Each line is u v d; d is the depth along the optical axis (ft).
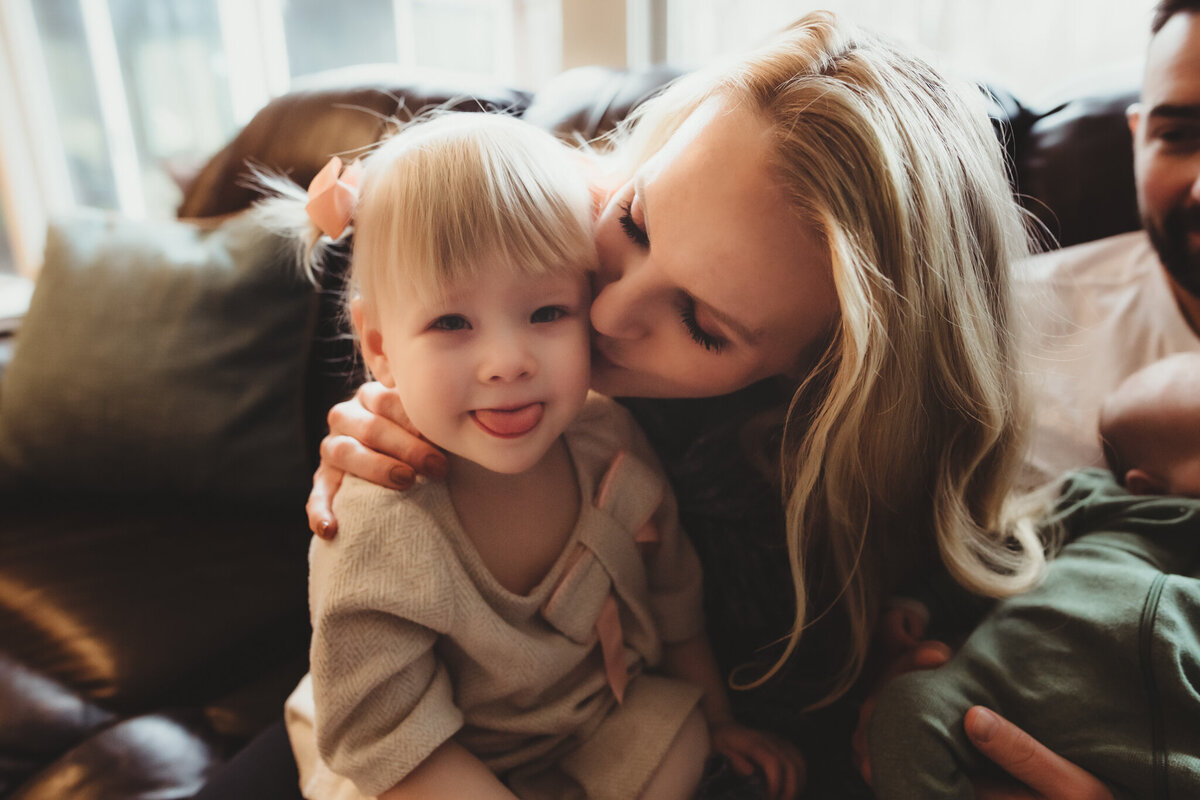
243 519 3.49
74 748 2.47
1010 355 1.89
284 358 3.36
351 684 1.58
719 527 2.22
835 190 1.47
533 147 1.61
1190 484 2.05
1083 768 1.63
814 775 2.09
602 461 1.95
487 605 1.69
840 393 1.59
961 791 1.63
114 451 3.36
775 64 1.59
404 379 1.53
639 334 1.64
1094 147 2.64
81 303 3.42
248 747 2.26
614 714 1.93
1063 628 1.77
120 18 6.88
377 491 1.66
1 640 2.84
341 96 3.38
